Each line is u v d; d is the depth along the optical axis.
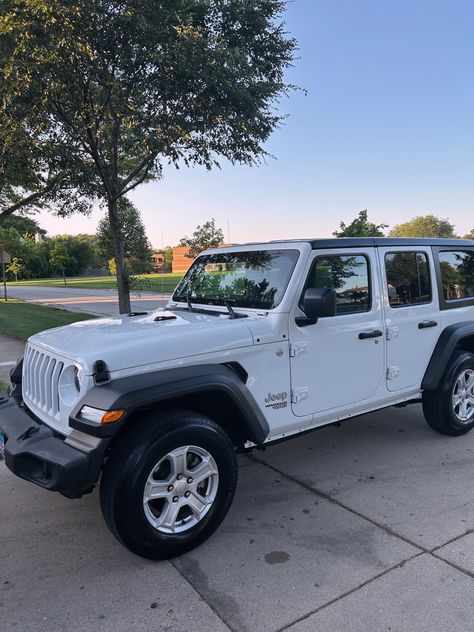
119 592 2.71
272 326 3.46
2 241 38.84
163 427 2.86
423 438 4.97
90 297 27.75
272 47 8.30
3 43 6.37
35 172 9.05
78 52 6.40
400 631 2.37
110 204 9.14
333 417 3.93
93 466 2.66
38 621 2.50
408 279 4.45
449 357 4.65
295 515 3.50
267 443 3.60
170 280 31.81
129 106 7.68
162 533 2.91
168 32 6.82
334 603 2.57
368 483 3.98
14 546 3.20
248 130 7.93
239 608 2.56
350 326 3.91
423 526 3.30
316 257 3.69
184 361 3.06
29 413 3.41
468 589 2.65
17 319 14.29
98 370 2.77
